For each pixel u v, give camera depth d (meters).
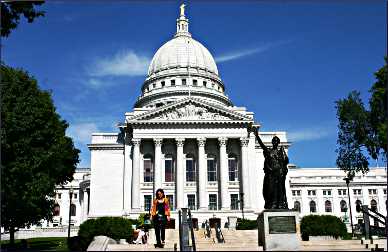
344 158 66.19
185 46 131.62
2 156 44.53
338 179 140.38
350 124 63.44
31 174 47.31
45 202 56.41
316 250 24.61
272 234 23.86
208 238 41.56
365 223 32.25
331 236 37.88
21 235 81.44
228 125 90.06
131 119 88.75
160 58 132.00
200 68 128.50
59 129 59.06
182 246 22.08
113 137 95.56
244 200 86.12
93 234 36.56
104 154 93.25
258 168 93.44
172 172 90.00
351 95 64.44
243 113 95.44
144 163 90.75
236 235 41.62
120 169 92.44
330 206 137.75
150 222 46.22
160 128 89.44
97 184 91.31
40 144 51.06
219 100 122.62
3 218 50.84
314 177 140.38
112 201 90.44
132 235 39.22
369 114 61.12
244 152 89.12
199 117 90.12
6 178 44.22
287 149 94.94
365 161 65.94
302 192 138.75
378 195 138.38
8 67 51.38
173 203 87.44
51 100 56.50
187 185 88.88
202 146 89.00
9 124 45.53
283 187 25.56
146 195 88.31
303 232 38.09
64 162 68.31
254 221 66.38
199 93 120.12
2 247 51.91
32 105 49.53
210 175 90.56
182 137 89.19
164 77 126.00
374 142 60.69
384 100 53.25
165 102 117.56
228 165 91.56
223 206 86.00
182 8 144.12
